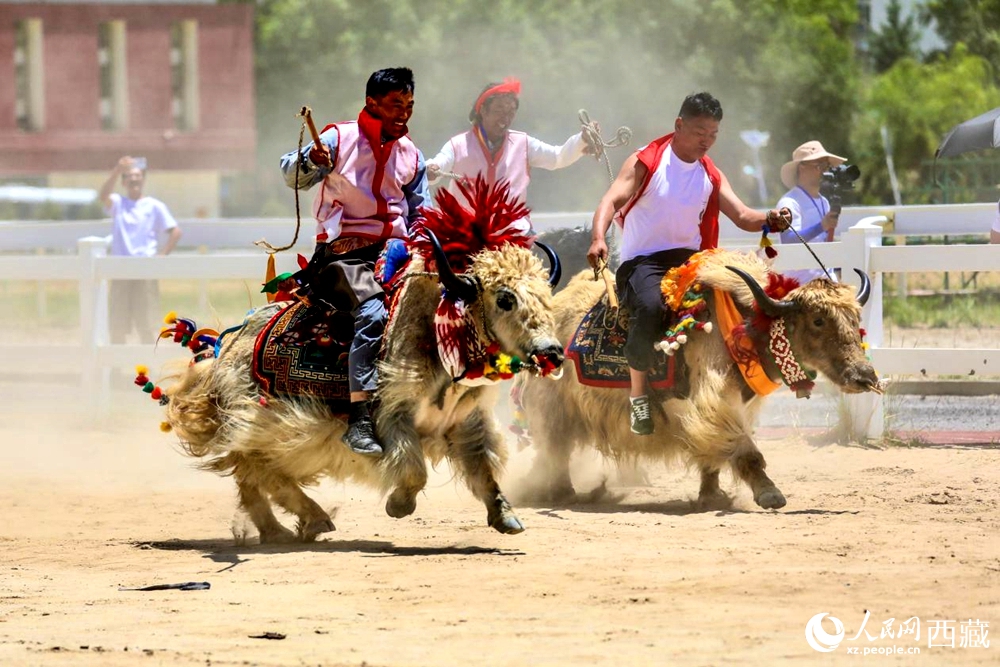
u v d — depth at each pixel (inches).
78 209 1946.4
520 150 522.9
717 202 449.7
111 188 818.8
